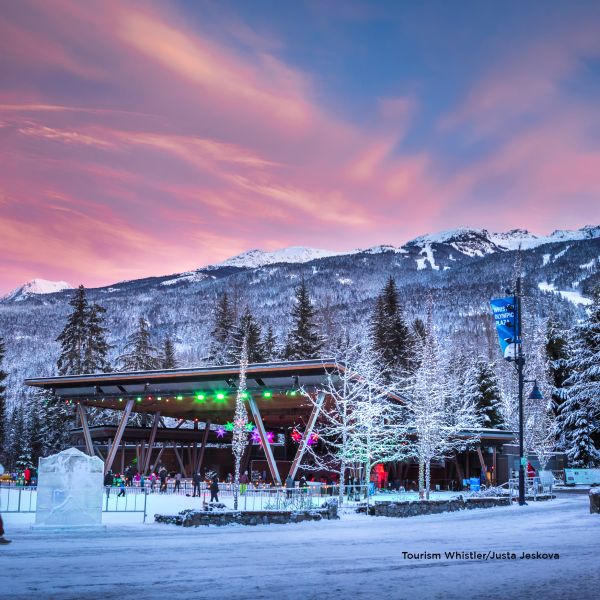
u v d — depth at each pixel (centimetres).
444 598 930
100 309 8412
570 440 6831
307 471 5569
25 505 2980
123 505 3133
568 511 3173
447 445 5416
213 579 1105
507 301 3906
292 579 1110
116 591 988
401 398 4934
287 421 6819
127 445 7306
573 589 999
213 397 5528
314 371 4541
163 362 10181
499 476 6588
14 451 9244
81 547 1561
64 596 947
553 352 7681
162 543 1686
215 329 9438
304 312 8969
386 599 923
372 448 4338
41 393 8638
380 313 8631
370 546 1652
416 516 2952
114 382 5425
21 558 1348
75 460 2006
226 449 7556
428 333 4572
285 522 2433
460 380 7388
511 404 6819
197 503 3369
